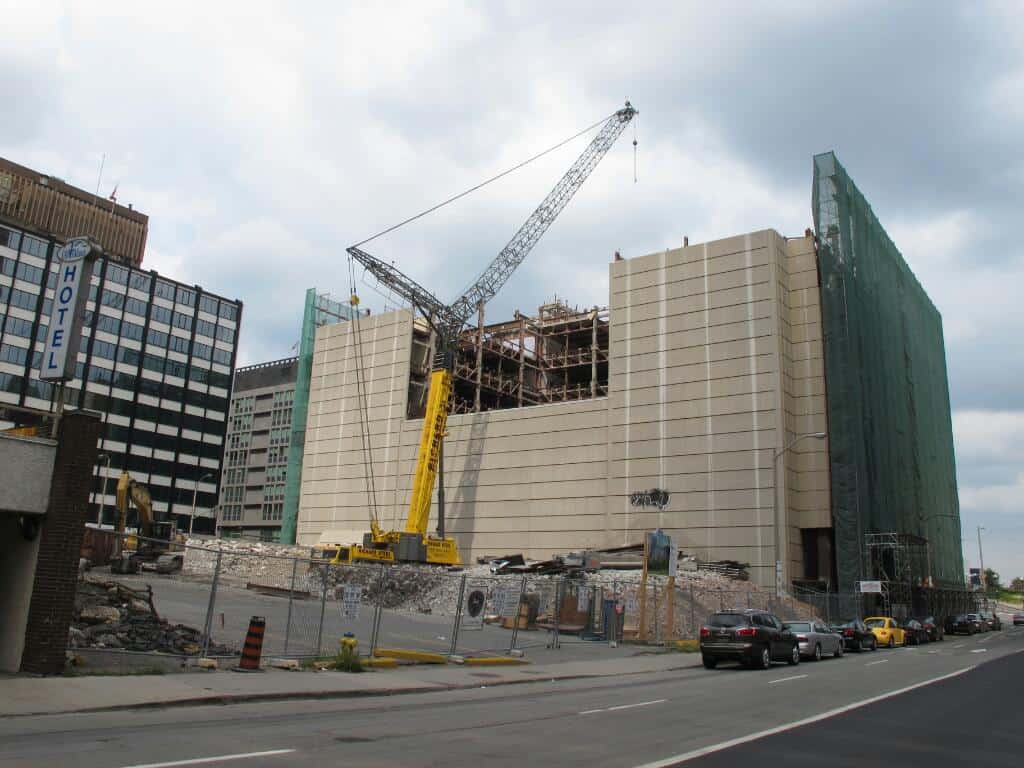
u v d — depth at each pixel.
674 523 66.00
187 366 130.88
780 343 64.81
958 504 98.56
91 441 16.19
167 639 19.30
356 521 91.38
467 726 12.10
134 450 122.44
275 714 12.91
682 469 66.75
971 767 9.77
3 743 9.40
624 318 73.38
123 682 14.63
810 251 67.62
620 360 72.62
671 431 68.12
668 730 12.14
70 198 143.75
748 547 62.03
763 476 62.69
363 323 98.31
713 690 18.58
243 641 21.70
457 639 28.52
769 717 13.90
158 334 127.94
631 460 69.75
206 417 132.12
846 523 59.03
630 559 59.59
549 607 37.53
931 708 15.61
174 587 42.84
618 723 12.78
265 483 149.00
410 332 93.25
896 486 67.19
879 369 67.75
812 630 30.67
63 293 17.41
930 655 34.44
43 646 14.98
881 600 58.19
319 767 8.52
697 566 60.69
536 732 11.62
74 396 116.31
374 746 10.07
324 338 102.19
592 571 56.84
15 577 15.75
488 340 95.19
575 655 27.55
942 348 98.50
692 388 67.81
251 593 45.00
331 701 15.02
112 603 21.14
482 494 80.12
